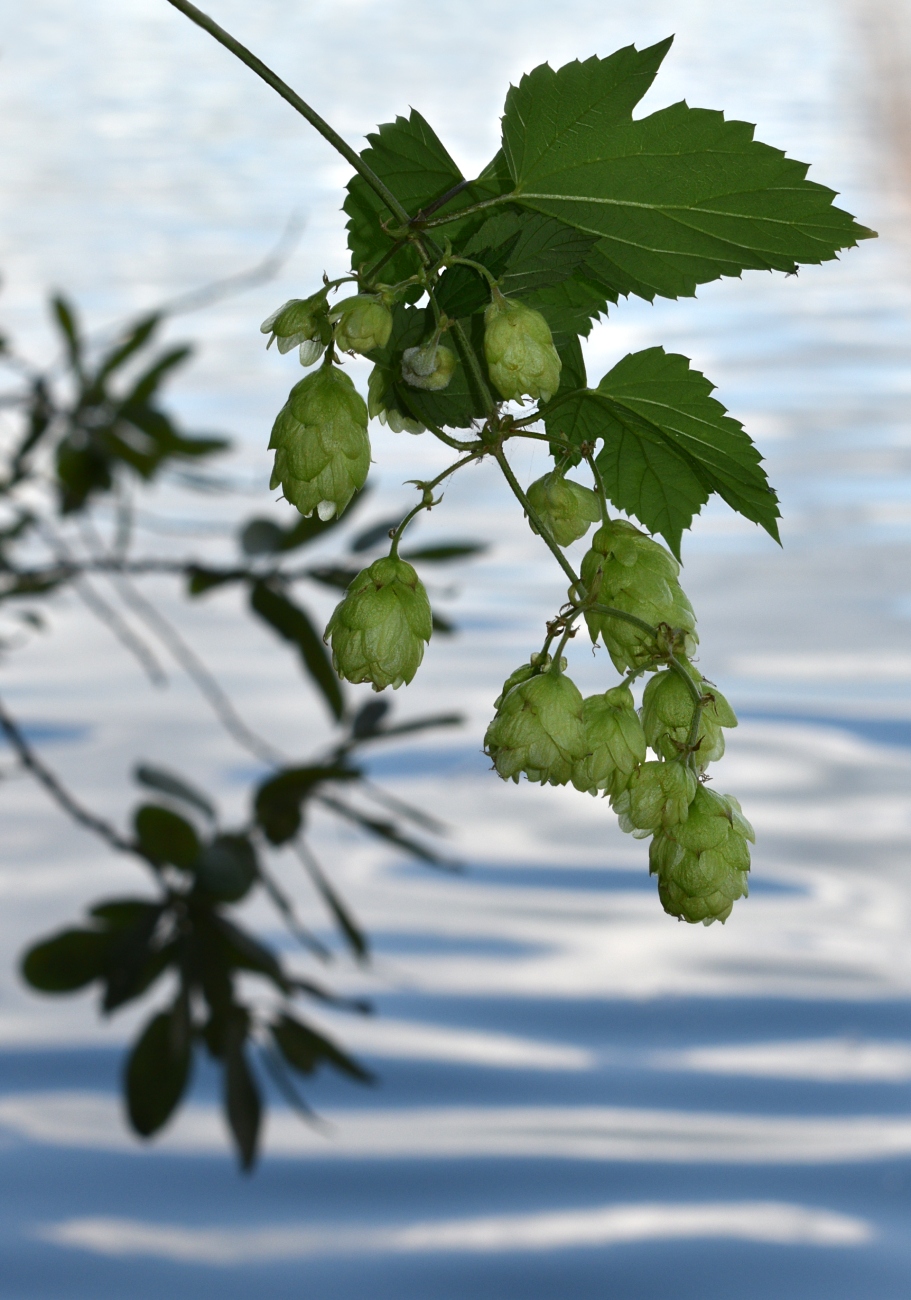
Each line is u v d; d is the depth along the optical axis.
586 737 1.23
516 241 1.22
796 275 1.22
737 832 1.23
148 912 1.80
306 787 1.90
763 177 1.21
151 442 2.50
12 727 1.88
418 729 1.98
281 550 2.14
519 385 1.21
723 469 1.24
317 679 2.11
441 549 2.16
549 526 1.24
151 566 2.18
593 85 1.22
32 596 2.28
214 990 1.83
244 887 1.80
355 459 1.21
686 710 1.23
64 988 1.82
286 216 15.60
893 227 14.35
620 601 1.23
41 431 2.49
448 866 1.94
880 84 20.42
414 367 1.22
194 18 1.20
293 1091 1.87
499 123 1.22
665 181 1.22
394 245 1.21
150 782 1.90
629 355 1.23
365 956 1.90
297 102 1.21
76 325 2.52
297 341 1.22
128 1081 1.80
